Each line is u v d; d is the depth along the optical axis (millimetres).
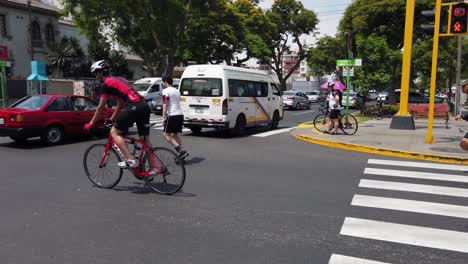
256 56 48344
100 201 5930
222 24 42469
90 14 30781
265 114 15828
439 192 6555
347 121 15234
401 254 4141
